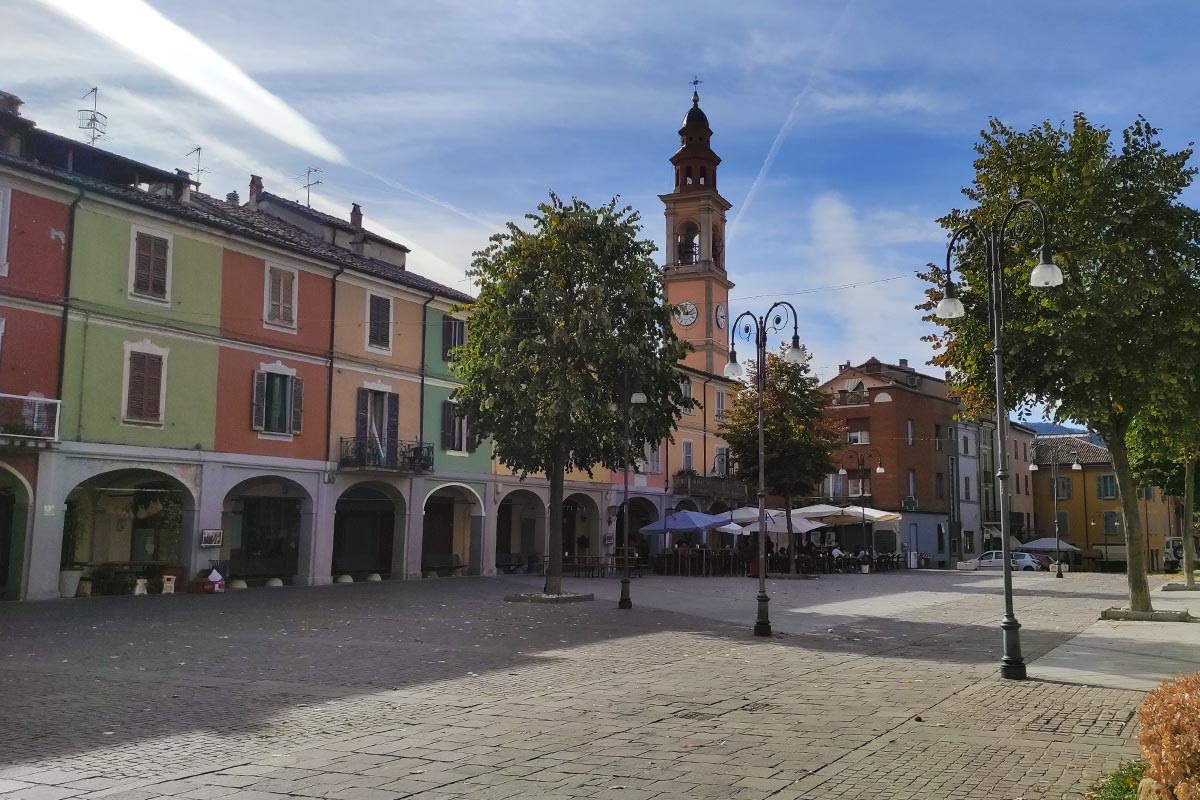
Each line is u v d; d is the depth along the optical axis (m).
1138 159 18.48
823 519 46.06
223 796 6.42
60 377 23.75
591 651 14.18
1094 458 79.50
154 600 23.41
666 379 23.55
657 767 7.19
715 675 11.84
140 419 25.61
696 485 50.25
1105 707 9.62
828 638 16.05
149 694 10.30
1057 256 17.42
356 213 40.16
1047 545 69.25
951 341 20.17
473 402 23.58
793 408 38.44
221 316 28.06
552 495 23.98
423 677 11.61
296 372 30.38
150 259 26.14
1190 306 17.31
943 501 67.38
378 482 33.50
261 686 10.88
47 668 12.12
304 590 27.70
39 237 23.56
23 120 24.27
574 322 22.23
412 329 35.09
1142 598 19.42
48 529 23.33
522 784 6.72
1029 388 18.58
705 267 55.09
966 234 19.16
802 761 7.37
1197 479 39.06
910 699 10.09
